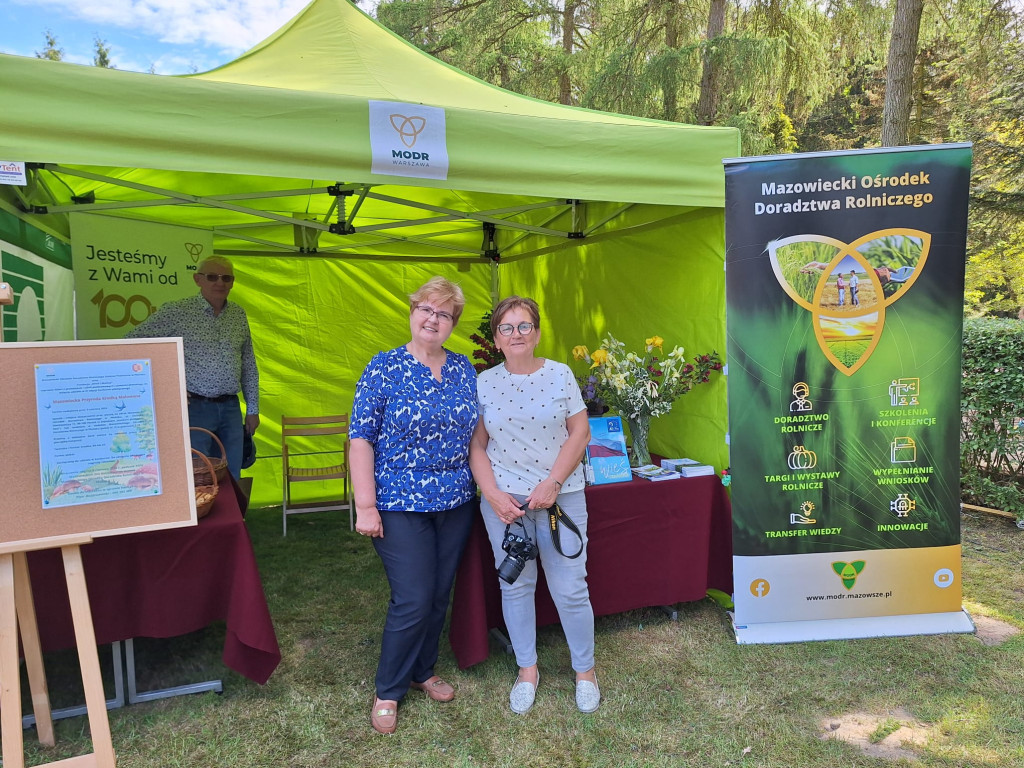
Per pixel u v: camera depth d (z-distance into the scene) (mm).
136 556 2244
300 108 2344
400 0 12562
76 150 2080
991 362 4797
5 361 1775
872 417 2896
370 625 3248
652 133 2877
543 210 4984
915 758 2170
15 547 1733
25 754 2182
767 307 2844
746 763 2160
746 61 8781
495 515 2463
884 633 2951
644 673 2713
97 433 1862
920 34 9375
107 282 3803
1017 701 2475
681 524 3057
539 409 2367
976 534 4480
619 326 4113
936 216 2824
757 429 2889
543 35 11906
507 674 2721
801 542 2936
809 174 2805
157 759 2178
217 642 2998
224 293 3781
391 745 2268
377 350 5879
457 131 2576
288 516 5332
